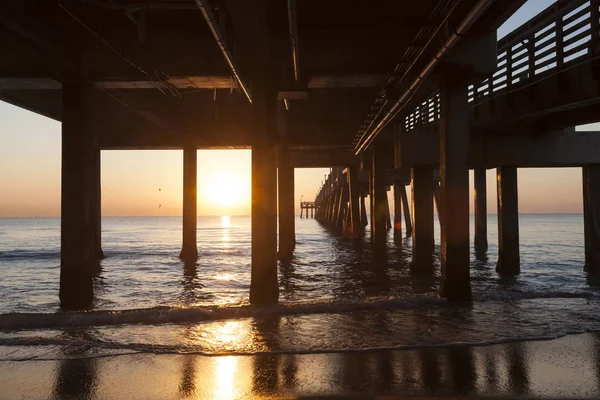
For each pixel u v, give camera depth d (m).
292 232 33.12
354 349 7.73
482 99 16.61
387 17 11.41
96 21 11.66
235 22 9.80
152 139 25.52
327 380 6.29
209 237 62.12
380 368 6.78
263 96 12.02
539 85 13.40
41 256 33.25
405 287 16.47
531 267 22.83
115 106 20.69
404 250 31.48
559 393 5.80
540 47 13.41
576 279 18.08
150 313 10.25
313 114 23.16
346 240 43.19
